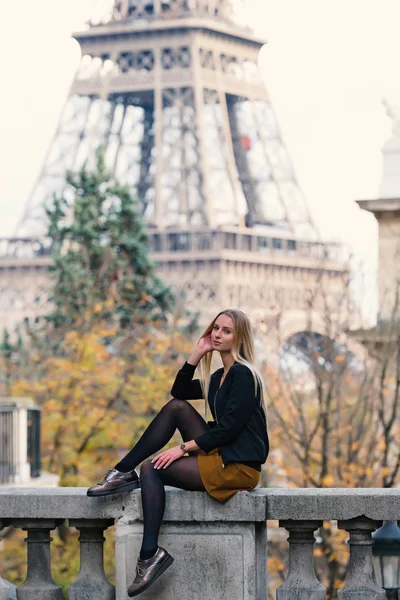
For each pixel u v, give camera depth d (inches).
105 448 1455.5
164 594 340.5
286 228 3821.4
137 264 2126.0
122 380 1368.1
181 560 339.6
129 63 3814.0
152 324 1887.3
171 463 331.6
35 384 1380.4
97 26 3811.5
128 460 336.8
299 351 1263.5
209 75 3853.3
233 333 334.3
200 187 3740.2
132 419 1376.7
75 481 1334.9
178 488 342.0
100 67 3816.4
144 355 1461.6
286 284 2960.1
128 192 2175.2
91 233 2085.4
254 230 3528.5
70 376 1347.2
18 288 3149.6
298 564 344.8
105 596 352.2
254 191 3927.2
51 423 1312.7
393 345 1132.5
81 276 1996.8
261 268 2989.7
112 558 1056.8
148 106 3959.2
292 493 339.9
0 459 1019.9
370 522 339.3
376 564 389.1
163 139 3772.1
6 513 351.3
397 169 1391.5
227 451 328.2
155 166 3735.2
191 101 3774.6
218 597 337.1
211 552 337.7
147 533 329.7
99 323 1654.8
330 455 1133.7
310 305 1213.1
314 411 1234.0
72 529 1188.5
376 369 1104.2
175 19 3772.1
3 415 1023.6
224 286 3110.2
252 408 327.0
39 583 358.3
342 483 1045.8
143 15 3823.8
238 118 3993.6
